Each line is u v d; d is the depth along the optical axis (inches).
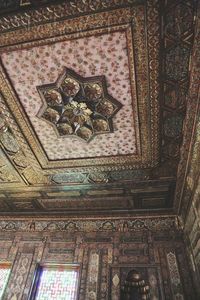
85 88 144.8
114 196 239.0
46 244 261.9
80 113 160.4
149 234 249.1
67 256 248.2
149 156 187.2
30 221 283.9
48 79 142.1
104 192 233.8
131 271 225.1
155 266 225.8
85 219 272.4
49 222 278.8
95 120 164.2
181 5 104.8
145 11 108.8
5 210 283.0
